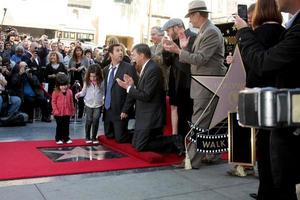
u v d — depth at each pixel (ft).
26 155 17.37
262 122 5.01
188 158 15.75
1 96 25.09
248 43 7.01
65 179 13.94
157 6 71.61
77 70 29.53
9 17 61.26
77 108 29.50
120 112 19.61
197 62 14.62
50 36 66.18
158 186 13.30
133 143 18.13
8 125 25.59
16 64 26.55
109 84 20.10
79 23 68.90
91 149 19.19
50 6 65.36
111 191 12.66
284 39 6.39
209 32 14.82
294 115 4.85
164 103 18.08
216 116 14.71
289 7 6.73
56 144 19.94
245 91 5.35
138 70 20.07
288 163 6.35
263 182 8.16
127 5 72.23
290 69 6.42
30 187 12.90
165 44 15.12
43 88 27.76
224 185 13.53
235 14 9.90
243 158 14.16
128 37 73.00
